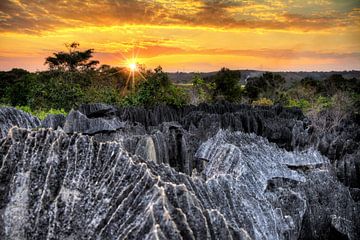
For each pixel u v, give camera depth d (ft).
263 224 30.83
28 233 26.35
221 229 23.91
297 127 84.69
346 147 68.44
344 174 56.13
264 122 91.91
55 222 26.23
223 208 28.99
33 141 29.68
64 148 29.63
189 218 23.57
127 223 23.47
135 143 57.06
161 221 21.84
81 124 71.46
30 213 26.91
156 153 59.00
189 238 22.02
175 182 28.91
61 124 74.02
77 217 26.27
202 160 58.65
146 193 24.56
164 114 102.78
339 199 42.60
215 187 30.68
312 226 38.63
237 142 53.47
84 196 27.17
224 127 87.51
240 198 31.14
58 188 27.78
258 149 50.47
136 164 27.91
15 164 28.55
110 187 26.99
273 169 46.06
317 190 43.75
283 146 84.99
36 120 64.90
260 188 39.83
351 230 38.65
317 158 55.77
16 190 27.61
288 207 38.40
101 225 25.14
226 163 45.01
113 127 72.08
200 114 93.56
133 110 96.53
